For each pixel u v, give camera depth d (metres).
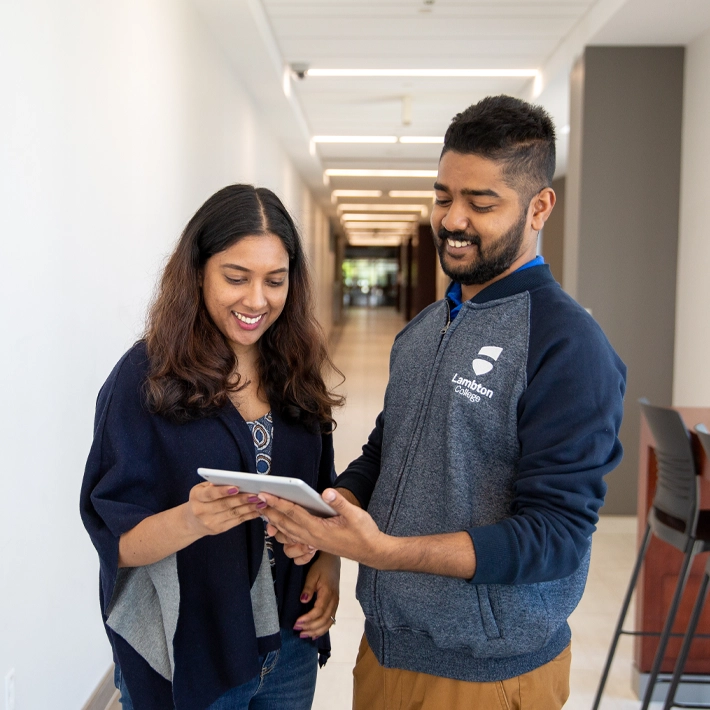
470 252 1.23
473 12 4.87
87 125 2.50
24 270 2.00
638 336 5.02
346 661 2.99
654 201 4.97
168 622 1.26
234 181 5.50
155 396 1.26
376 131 8.66
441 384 1.26
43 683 2.17
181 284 1.31
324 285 16.61
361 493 1.46
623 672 2.93
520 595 1.21
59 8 2.24
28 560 2.06
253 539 1.35
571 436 1.11
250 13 4.34
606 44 4.92
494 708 1.25
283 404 1.45
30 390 2.06
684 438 2.32
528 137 1.19
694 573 2.72
